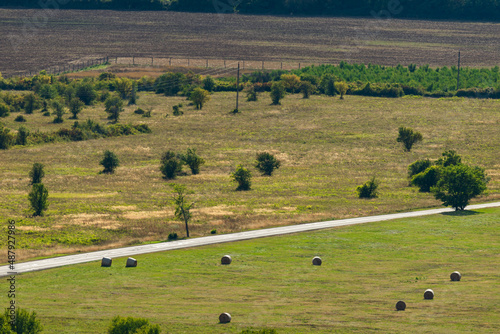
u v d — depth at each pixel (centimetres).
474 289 7194
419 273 8112
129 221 12569
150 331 5362
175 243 10250
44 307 6700
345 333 5725
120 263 8825
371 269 8381
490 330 5709
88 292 7306
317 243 10106
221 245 10038
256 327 5938
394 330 5762
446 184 12862
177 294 7188
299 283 7656
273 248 9775
